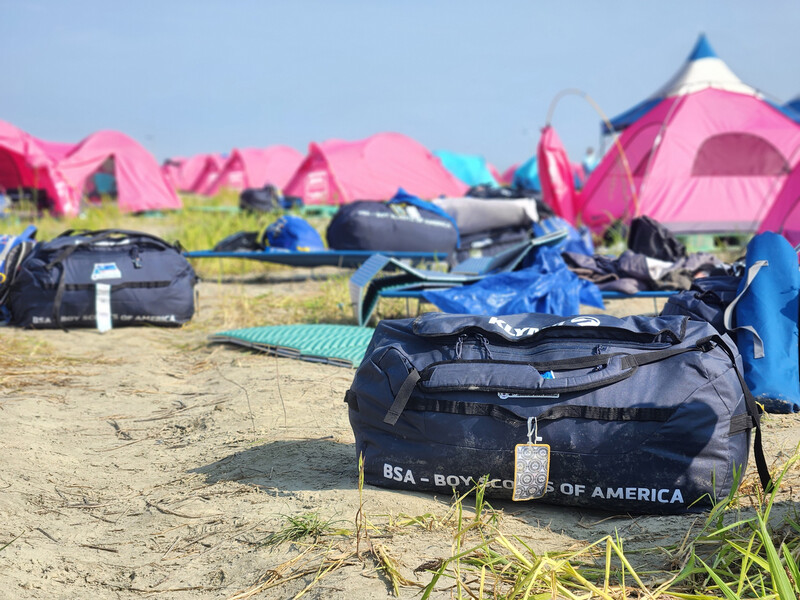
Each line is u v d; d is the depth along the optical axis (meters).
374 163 20.91
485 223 10.70
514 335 3.21
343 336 6.24
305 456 3.81
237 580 2.67
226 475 3.64
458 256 10.38
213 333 6.70
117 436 4.33
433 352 3.20
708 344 3.07
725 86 12.98
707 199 11.91
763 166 12.02
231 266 11.54
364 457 3.27
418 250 10.02
